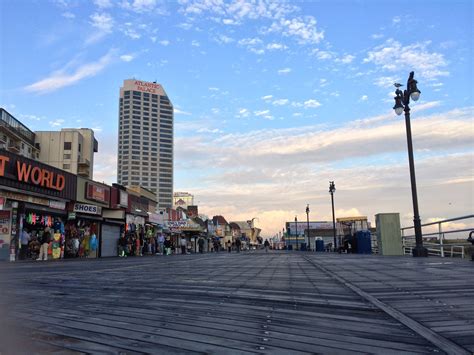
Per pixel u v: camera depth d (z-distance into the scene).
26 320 5.46
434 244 19.02
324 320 5.18
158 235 50.16
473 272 9.79
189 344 4.21
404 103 19.44
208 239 88.81
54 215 27.50
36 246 25.27
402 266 12.17
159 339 4.43
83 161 98.50
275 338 4.38
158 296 7.40
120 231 37.69
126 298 7.21
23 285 9.27
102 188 33.25
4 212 23.05
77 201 29.67
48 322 5.32
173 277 10.80
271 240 186.12
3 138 73.12
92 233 32.78
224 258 24.88
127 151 129.00
